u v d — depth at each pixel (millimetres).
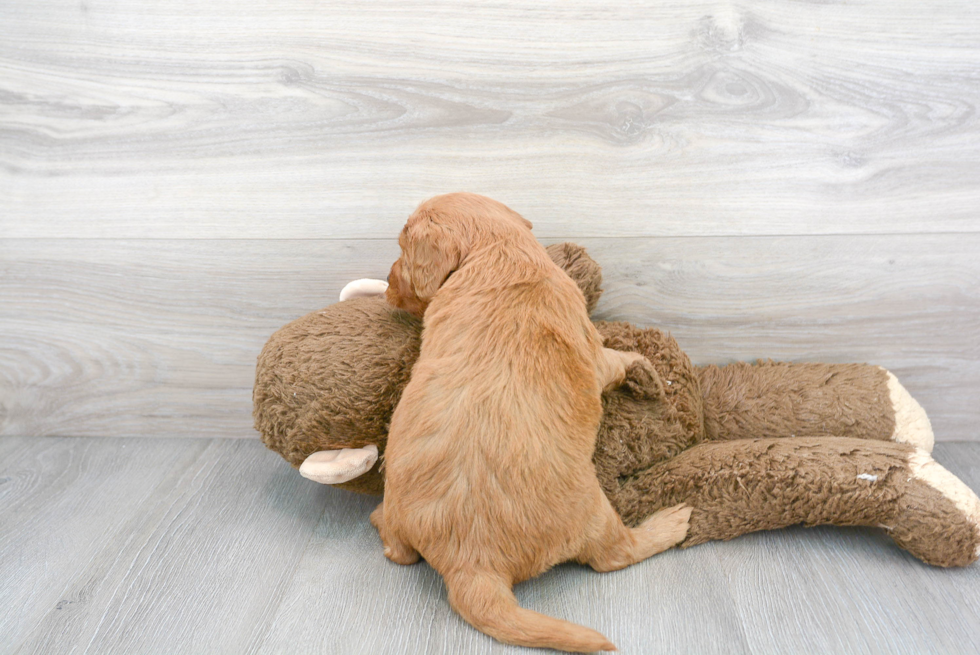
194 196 1722
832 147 1630
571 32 1569
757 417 1636
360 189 1697
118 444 1906
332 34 1593
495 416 1215
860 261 1704
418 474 1243
